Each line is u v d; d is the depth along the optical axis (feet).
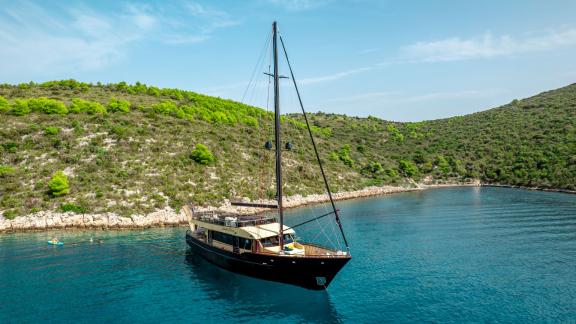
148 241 148.36
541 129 465.06
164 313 81.51
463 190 347.15
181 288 96.32
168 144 266.77
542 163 357.61
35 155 218.38
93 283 99.45
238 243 105.81
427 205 247.50
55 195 185.47
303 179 296.10
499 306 82.12
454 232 157.69
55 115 276.00
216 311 82.58
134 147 248.73
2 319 77.77
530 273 102.32
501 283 95.71
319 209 235.81
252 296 91.04
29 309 82.69
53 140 235.40
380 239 148.36
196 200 208.74
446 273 104.68
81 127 262.67
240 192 236.84
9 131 234.99
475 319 76.43
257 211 220.64
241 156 291.17
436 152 506.48
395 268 110.42
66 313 81.00
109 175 211.00
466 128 588.09
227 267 108.78
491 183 385.91
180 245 142.00
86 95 381.81
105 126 269.23
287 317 79.51
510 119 562.66
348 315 79.92
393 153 514.27
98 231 166.71
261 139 346.74
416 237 150.41
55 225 169.48
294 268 92.17
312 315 80.33
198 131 308.81
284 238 105.81
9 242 145.18
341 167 369.50
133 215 181.47
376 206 248.52
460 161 453.17
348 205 255.91
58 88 399.85
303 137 420.36
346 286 96.68
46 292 92.84
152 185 212.43
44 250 133.18
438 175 434.30
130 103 345.31
